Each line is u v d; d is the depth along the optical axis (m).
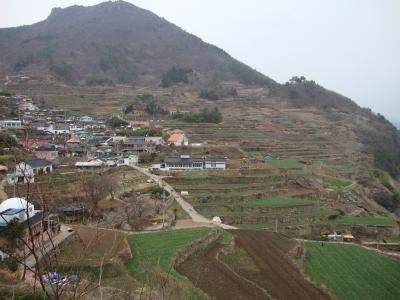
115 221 53.44
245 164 95.69
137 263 39.62
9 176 55.00
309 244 59.75
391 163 144.25
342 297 42.44
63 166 76.88
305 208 74.94
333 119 177.00
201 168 88.69
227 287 38.47
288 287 41.25
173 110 162.25
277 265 47.44
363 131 171.00
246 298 36.41
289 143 129.12
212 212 69.12
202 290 36.47
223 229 59.75
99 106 159.00
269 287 40.75
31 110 135.12
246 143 120.69
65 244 37.88
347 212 78.25
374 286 46.69
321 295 40.44
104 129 120.88
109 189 61.12
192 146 107.31
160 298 13.88
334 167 111.75
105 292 23.95
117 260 36.72
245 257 49.53
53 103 156.50
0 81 181.25
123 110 150.75
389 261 55.69
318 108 191.88
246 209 71.62
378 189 103.00
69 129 114.56
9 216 33.38
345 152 132.12
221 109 171.12
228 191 78.44
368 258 55.72
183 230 54.44
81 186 58.16
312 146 130.75
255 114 166.38
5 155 62.72
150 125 128.62
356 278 48.38
